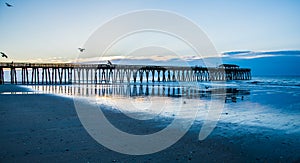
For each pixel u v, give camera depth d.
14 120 8.62
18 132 6.92
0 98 16.08
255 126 8.52
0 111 10.58
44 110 11.03
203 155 5.33
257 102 16.25
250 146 6.07
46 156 5.02
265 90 27.77
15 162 4.67
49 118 9.10
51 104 13.22
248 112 11.88
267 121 9.48
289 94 22.53
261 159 5.17
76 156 5.07
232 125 8.65
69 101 14.87
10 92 21.50
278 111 12.22
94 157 5.05
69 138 6.39
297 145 6.20
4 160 4.76
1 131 7.01
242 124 8.85
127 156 5.16
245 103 15.61
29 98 16.23
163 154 5.36
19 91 22.84
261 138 6.86
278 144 6.27
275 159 5.19
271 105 14.69
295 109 12.95
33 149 5.45
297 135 7.26
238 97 19.62
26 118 9.03
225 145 6.11
